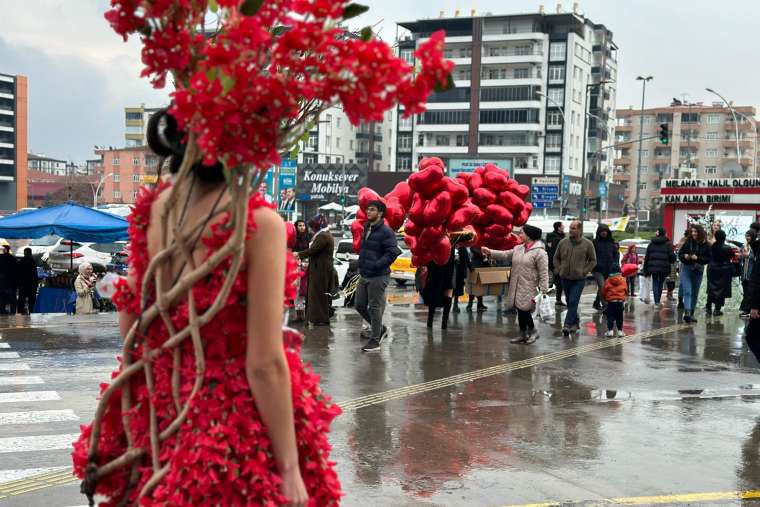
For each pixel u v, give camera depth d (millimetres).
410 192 13227
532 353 11086
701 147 142000
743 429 7051
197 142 1874
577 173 97812
